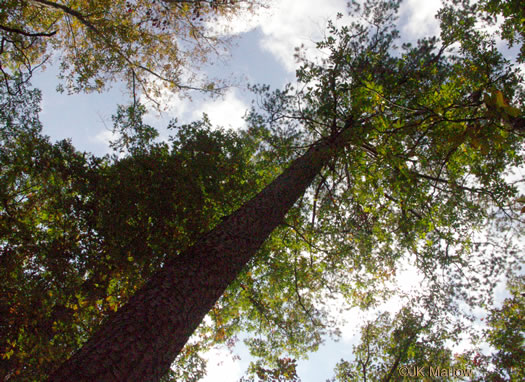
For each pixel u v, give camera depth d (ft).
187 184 18.71
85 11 27.55
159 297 10.93
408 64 21.68
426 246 26.61
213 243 14.11
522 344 24.30
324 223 27.48
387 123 15.14
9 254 15.57
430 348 27.89
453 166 23.38
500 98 7.36
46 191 17.67
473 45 20.15
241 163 23.16
